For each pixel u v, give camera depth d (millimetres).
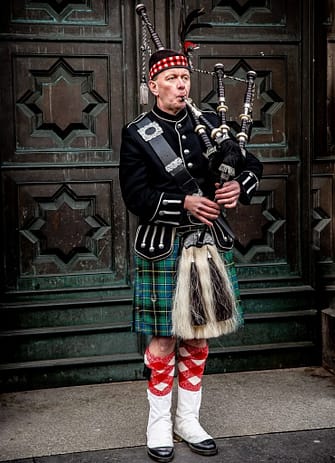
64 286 3297
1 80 3156
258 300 3459
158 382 2588
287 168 3449
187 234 2504
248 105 2574
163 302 2518
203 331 2459
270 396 3125
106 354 3330
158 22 3244
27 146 3213
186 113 2568
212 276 2463
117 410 2996
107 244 3328
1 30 3143
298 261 3502
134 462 2527
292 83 3428
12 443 2688
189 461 2529
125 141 2518
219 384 3275
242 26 3365
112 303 3316
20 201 3223
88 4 3223
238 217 3438
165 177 2475
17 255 3240
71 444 2678
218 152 2420
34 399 3133
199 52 3330
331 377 3355
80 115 3252
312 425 2818
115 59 3256
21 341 3240
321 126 3564
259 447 2625
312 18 3400
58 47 3199
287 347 3457
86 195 3285
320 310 3508
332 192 3615
